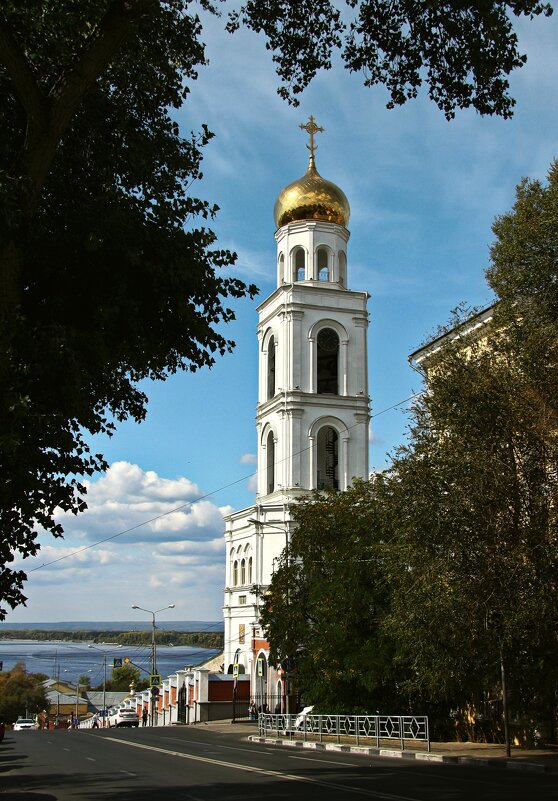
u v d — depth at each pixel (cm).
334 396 5819
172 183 2044
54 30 1827
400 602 2700
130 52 1986
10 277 1584
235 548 6234
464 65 1833
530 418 2416
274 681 5541
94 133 1948
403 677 3441
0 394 1502
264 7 1917
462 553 2395
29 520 1758
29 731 6250
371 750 3019
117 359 1833
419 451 2552
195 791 1811
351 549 3688
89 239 1692
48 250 1753
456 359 2575
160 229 1838
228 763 2531
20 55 1562
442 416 2533
